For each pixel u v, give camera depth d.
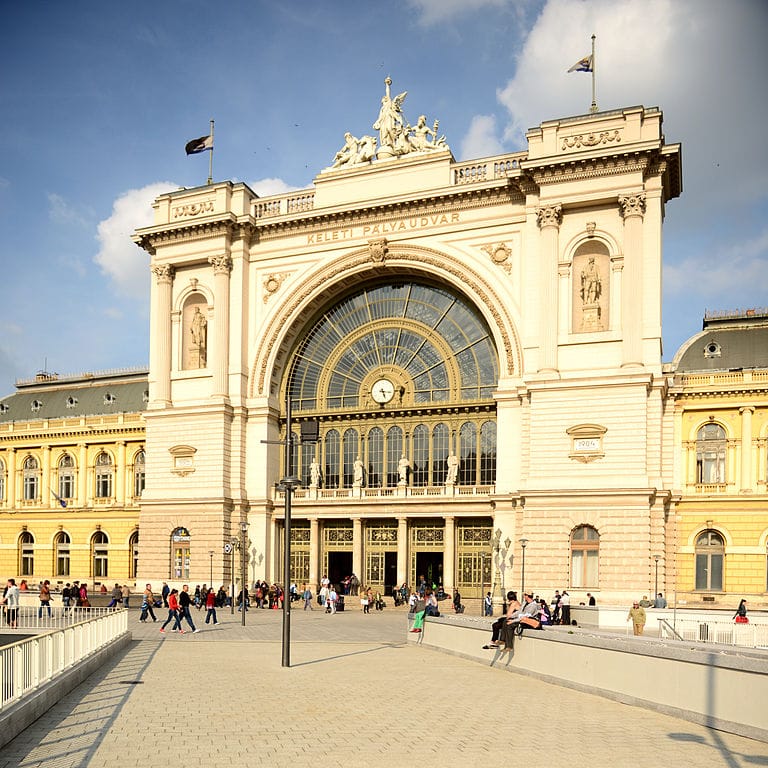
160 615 58.53
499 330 63.78
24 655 19.27
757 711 17.22
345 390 72.25
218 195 73.00
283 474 72.94
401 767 15.02
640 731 18.17
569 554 56.97
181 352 73.19
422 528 67.56
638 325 57.69
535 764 15.26
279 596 66.75
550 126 61.41
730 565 60.72
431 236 67.06
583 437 57.72
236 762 15.26
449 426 67.81
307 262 71.44
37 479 88.38
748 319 70.19
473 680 26.64
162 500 70.62
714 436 63.34
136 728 18.14
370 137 71.75
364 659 33.12
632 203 58.66
